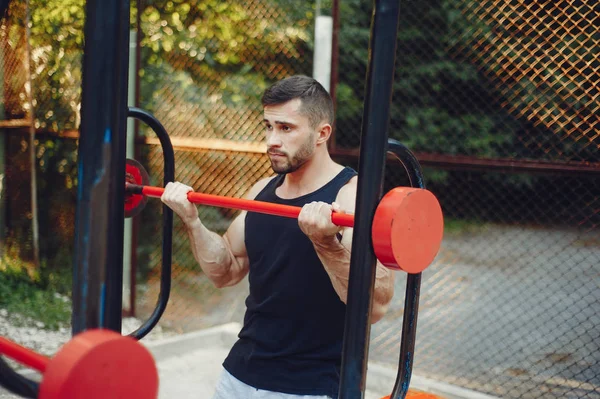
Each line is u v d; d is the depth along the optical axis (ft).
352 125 28.43
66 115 15.96
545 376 12.47
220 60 19.61
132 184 6.48
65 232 15.94
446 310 16.99
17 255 16.26
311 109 5.79
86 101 3.98
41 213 16.21
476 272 20.93
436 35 26.73
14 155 16.16
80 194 4.01
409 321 5.22
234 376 6.15
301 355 5.81
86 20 3.99
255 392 5.93
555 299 17.93
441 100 27.76
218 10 19.17
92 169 3.98
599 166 11.14
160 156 15.62
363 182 4.29
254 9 20.15
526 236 24.62
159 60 17.98
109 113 3.98
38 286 15.80
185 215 6.25
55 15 15.78
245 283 17.51
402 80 28.09
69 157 15.79
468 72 26.35
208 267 6.54
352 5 28.30
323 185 6.02
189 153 15.60
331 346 5.85
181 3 18.25
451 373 12.60
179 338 13.58
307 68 21.72
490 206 26.32
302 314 5.79
